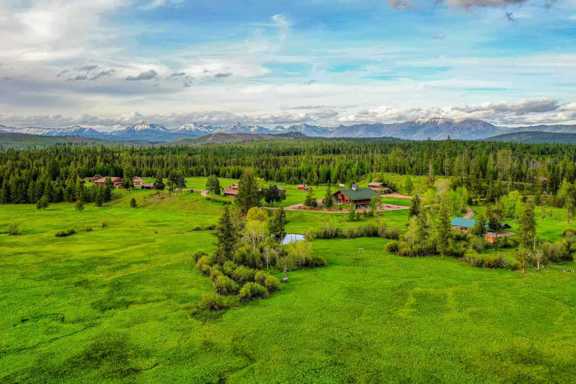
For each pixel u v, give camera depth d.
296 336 58.78
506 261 91.88
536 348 54.66
